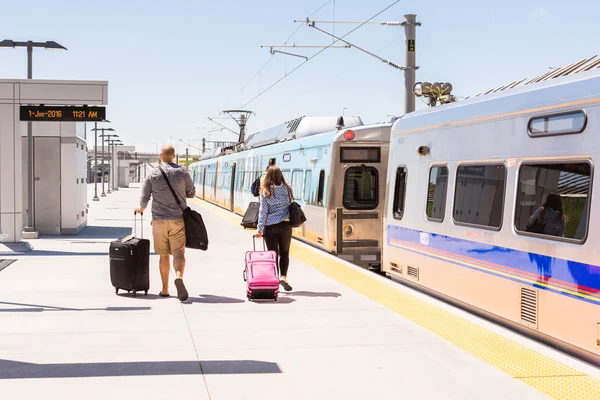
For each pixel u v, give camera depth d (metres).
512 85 8.48
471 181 8.34
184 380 5.32
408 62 18.55
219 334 6.85
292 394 5.02
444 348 6.32
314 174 15.94
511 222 7.35
